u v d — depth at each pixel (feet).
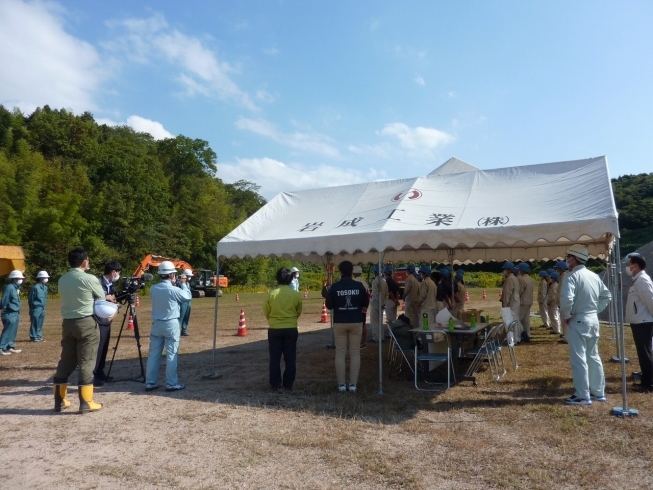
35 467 15.40
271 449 16.69
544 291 46.83
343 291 24.50
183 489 13.79
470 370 26.81
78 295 21.07
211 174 283.18
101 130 264.11
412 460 15.55
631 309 23.32
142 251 175.01
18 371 30.48
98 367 26.71
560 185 24.21
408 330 26.18
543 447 16.42
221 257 29.04
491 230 21.52
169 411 21.38
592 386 21.44
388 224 23.73
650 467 14.66
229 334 48.78
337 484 13.98
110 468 15.24
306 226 27.84
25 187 152.25
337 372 24.56
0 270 64.23
